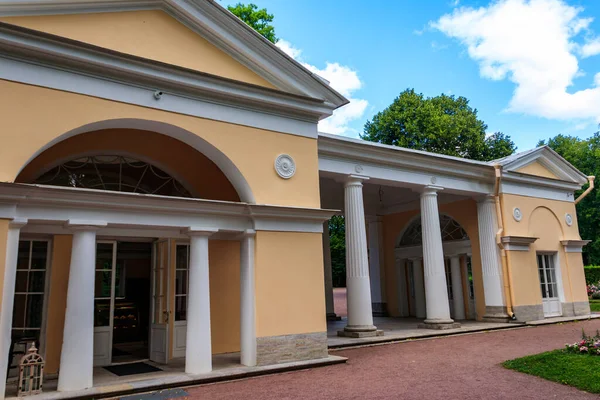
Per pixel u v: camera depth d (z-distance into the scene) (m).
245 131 8.33
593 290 23.70
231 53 8.40
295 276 8.42
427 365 7.91
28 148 6.26
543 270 15.30
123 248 11.38
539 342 10.21
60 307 7.94
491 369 7.46
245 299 8.06
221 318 9.62
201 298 7.48
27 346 7.45
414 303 17.17
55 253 8.03
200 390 6.52
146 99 7.32
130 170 8.88
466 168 13.64
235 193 9.80
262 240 8.16
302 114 9.12
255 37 8.36
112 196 6.71
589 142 33.41
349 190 11.40
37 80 6.45
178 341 8.83
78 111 6.71
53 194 6.32
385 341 10.46
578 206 30.89
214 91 7.93
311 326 8.45
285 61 8.71
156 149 9.04
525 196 15.02
